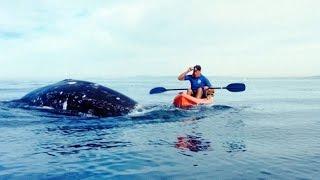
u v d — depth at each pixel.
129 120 10.74
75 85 11.95
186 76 15.99
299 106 16.67
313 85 47.06
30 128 9.13
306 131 9.33
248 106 16.41
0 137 7.96
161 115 11.84
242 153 6.69
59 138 7.94
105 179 5.14
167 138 8.08
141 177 5.23
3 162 5.94
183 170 5.56
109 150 6.83
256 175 5.31
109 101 11.62
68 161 6.04
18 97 18.30
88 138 7.98
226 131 9.18
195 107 14.40
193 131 9.09
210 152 6.74
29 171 5.48
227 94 26.58
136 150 6.85
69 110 11.32
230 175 5.31
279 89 34.91
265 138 8.26
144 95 23.28
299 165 5.86
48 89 12.20
